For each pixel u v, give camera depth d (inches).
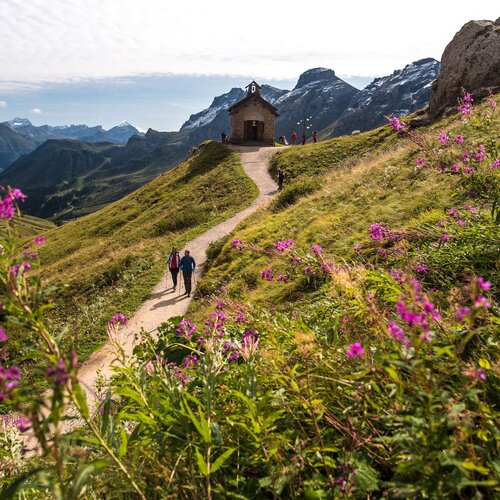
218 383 118.1
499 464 77.5
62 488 71.6
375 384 96.4
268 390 120.9
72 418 78.9
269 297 490.0
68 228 2605.8
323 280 431.8
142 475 97.3
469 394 78.9
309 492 87.8
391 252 240.4
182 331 196.4
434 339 102.3
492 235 197.6
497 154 212.5
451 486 70.3
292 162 1918.1
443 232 217.3
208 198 1780.3
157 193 2225.6
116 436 98.7
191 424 100.6
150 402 109.0
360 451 94.6
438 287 199.9
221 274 790.5
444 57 1593.3
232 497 91.3
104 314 777.6
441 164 224.8
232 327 184.9
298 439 97.2
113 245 1556.3
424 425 75.2
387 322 118.3
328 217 716.7
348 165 1546.5
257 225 965.2
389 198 648.4
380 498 84.7
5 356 80.1
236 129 2691.9
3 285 80.7
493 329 114.1
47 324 88.1
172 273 854.5
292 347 138.5
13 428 129.3
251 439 103.3
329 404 112.3
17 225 83.5
